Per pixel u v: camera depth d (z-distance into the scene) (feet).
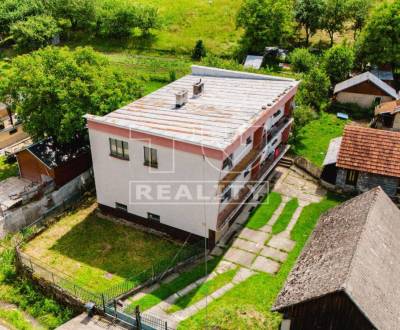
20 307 96.89
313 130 176.14
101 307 88.69
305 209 124.57
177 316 88.38
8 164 155.33
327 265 80.18
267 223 118.52
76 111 126.52
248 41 252.21
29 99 129.18
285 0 253.03
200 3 312.29
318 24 261.85
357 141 129.80
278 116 132.98
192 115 111.45
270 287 96.17
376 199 93.66
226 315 84.33
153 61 250.78
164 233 114.11
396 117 174.40
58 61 134.62
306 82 182.19
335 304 72.49
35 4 288.51
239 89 129.80
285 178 139.95
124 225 118.11
